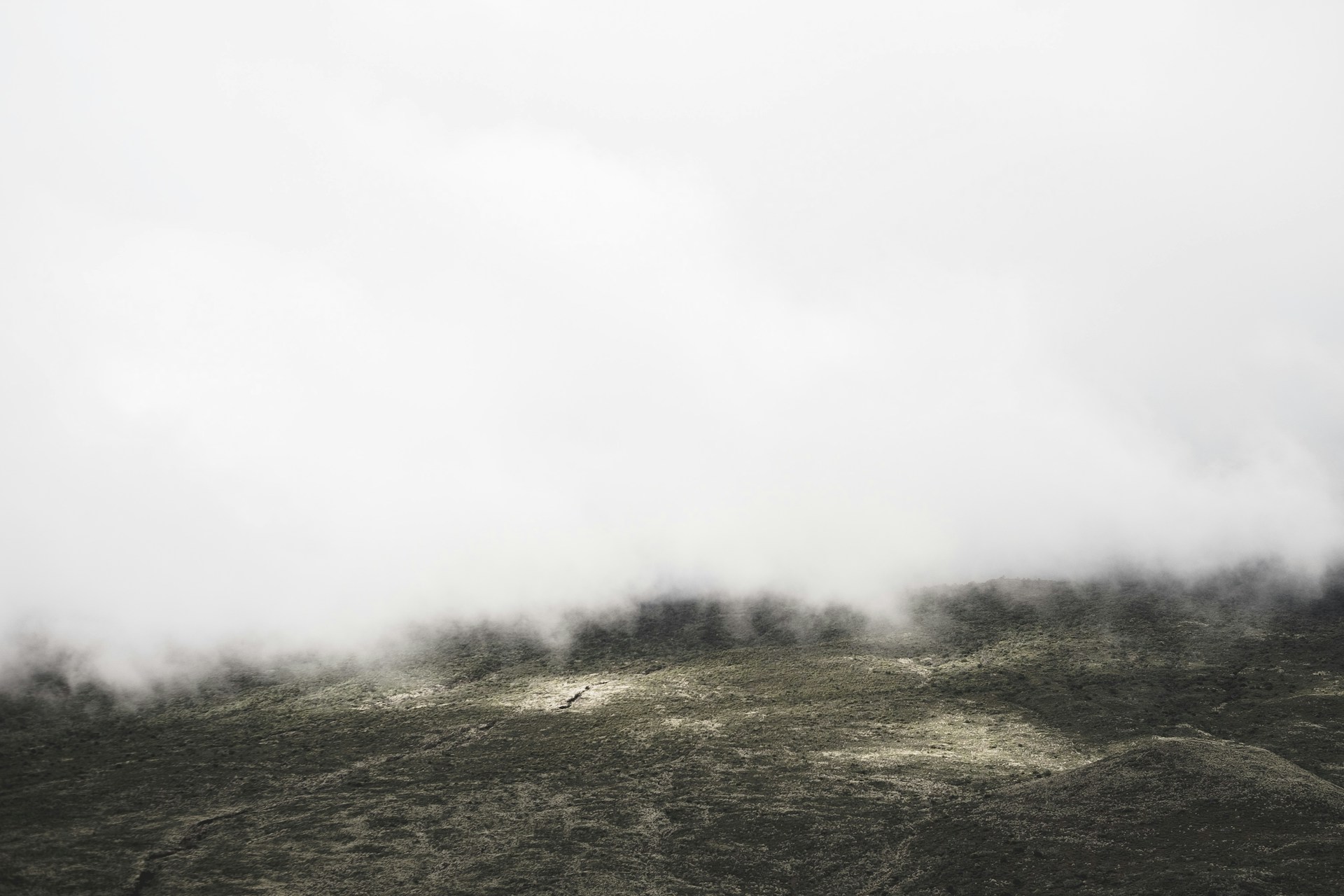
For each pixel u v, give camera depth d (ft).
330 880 161.07
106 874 165.37
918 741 225.35
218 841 181.88
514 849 171.32
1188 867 131.03
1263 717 227.81
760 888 150.10
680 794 194.49
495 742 250.37
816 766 206.59
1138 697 253.44
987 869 142.41
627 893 150.20
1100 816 151.94
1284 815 143.02
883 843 161.58
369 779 220.23
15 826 191.93
